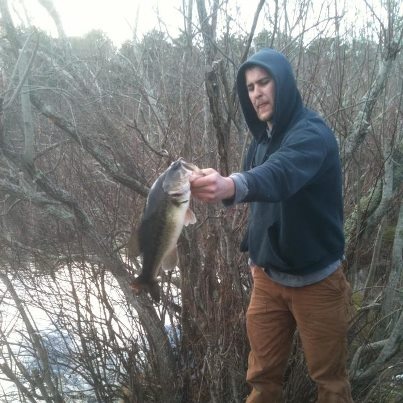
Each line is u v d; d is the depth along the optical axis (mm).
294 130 2256
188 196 1880
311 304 2658
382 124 3977
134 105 4887
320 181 2369
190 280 3422
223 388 3260
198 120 4125
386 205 3531
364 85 4328
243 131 3488
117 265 3252
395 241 3695
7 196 4129
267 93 2545
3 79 3553
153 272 2092
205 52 3223
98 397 3596
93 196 4234
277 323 2896
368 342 3686
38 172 2873
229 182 1797
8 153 2861
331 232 2543
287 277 2689
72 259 3822
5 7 3111
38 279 4281
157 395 3605
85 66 4664
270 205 2602
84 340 3520
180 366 3576
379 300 3908
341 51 4207
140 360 3697
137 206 3783
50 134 4738
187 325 3488
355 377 3461
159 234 2016
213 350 3066
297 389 3311
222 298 3146
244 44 3775
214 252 3295
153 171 3801
